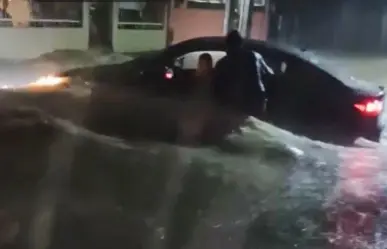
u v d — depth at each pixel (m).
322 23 20.84
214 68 7.27
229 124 6.41
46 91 8.66
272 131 6.30
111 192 4.50
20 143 5.72
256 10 19.42
